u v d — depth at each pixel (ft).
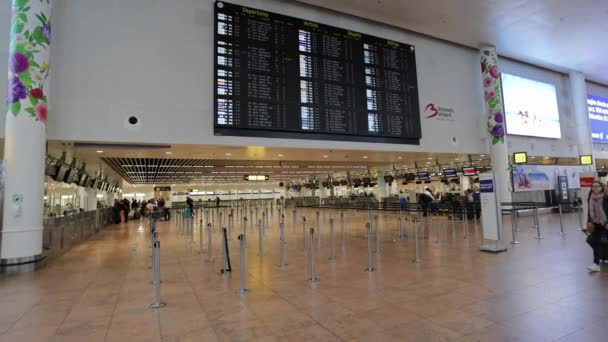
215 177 98.48
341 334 11.24
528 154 55.01
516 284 16.40
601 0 36.04
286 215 75.92
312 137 34.88
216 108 30.76
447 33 43.70
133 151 33.35
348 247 29.19
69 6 27.43
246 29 32.81
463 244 28.94
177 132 29.76
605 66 58.18
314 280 18.35
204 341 10.94
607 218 18.12
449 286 16.46
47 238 24.95
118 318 13.19
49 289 17.63
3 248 21.79
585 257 22.12
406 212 70.13
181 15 30.94
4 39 25.45
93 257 27.17
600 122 68.23
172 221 67.05
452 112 45.42
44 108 23.84
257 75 32.78
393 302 14.34
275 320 12.64
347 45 37.88
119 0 29.01
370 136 38.19
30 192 22.66
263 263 23.27
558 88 60.70
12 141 22.48
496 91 47.21
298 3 36.14
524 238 31.09
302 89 34.73
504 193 47.06
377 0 35.76
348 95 37.19
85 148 30.04
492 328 11.34
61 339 11.35
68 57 26.94
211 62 31.58
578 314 12.30
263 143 32.50
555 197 58.18
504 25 41.55
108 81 27.96
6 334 11.82
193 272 21.01
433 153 44.06
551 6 37.09
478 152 47.16
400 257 24.14
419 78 43.14
